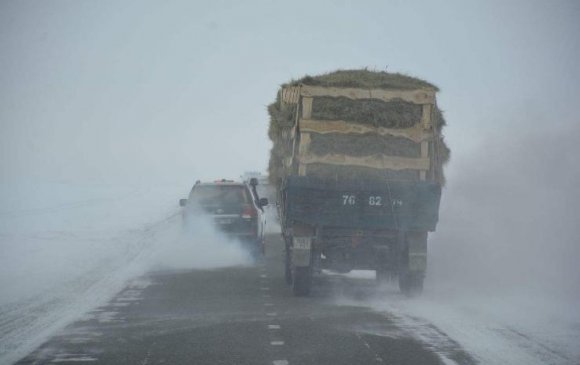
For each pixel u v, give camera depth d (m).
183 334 21.62
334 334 21.67
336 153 30.50
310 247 29.86
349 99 30.58
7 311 25.45
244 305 27.27
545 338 20.97
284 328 22.59
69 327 22.67
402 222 29.42
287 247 33.50
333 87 30.58
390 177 30.62
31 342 20.50
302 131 30.38
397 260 30.36
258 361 18.36
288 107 33.75
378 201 29.52
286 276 33.47
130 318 24.27
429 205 29.45
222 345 20.16
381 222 29.50
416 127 30.67
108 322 23.53
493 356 18.77
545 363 18.00
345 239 30.33
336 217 29.52
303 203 29.48
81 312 25.34
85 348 19.77
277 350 19.53
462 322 23.58
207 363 18.17
